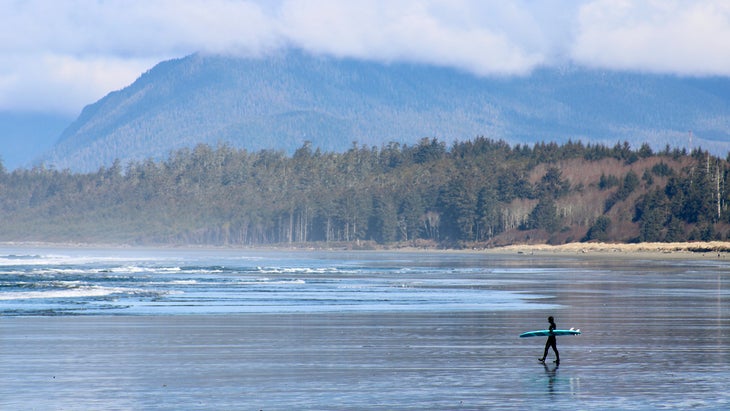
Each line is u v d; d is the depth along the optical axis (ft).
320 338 428.15
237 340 418.72
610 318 537.65
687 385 298.56
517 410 259.19
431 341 416.67
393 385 298.15
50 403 266.98
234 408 260.83
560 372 325.01
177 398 275.39
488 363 347.56
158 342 410.11
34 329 460.96
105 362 347.56
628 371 327.67
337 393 284.00
